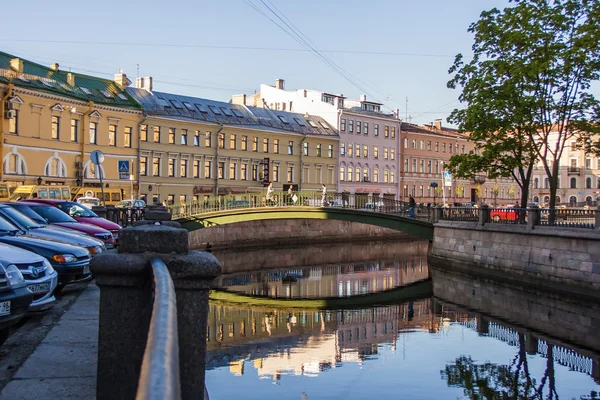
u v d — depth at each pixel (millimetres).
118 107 46094
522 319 19328
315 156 64188
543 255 24609
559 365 13805
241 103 62438
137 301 3672
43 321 8453
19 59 39500
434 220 35375
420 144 77312
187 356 3465
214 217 37188
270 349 15180
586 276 21719
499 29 28047
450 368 13555
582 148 29781
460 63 30766
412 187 76062
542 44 27578
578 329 17672
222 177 55156
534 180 86750
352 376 12828
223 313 20531
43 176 40188
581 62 26531
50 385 5270
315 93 70125
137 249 3627
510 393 11695
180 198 51312
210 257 3555
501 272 27828
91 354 6426
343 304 22656
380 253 45312
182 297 3471
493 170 30859
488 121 29125
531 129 29188
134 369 3670
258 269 33844
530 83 27906
